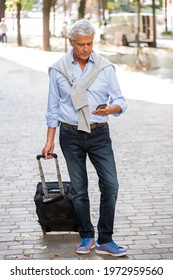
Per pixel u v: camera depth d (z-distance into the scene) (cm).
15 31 6038
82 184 572
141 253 586
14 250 598
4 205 753
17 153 1066
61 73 548
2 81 2233
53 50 3659
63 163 986
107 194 562
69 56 551
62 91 550
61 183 599
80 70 548
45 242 619
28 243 616
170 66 2684
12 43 4409
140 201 765
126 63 2800
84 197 578
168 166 963
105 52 3419
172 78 2253
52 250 596
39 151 1082
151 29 3881
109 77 548
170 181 870
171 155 1042
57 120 566
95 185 842
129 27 3969
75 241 620
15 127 1329
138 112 1516
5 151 1083
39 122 1392
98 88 544
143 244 611
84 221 584
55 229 630
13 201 770
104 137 557
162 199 775
